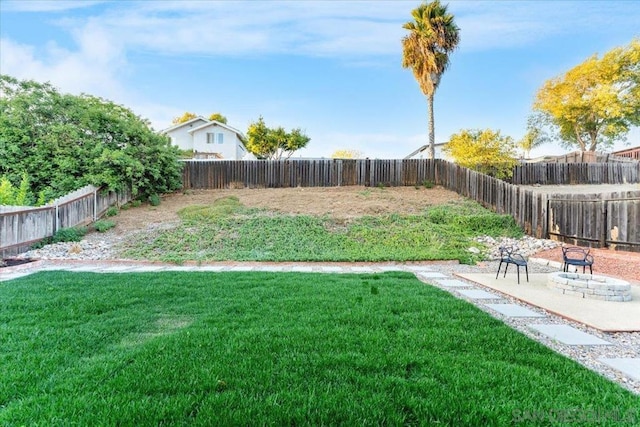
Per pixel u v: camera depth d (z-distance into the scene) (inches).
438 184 660.7
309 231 427.8
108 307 171.8
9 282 228.5
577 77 944.3
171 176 589.0
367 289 212.2
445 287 235.5
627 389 97.8
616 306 185.5
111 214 479.8
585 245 373.7
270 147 1160.8
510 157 619.5
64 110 494.9
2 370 103.0
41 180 467.2
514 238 428.8
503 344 126.6
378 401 87.1
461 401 87.6
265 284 226.7
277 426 77.5
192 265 322.7
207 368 104.2
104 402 85.7
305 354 115.2
